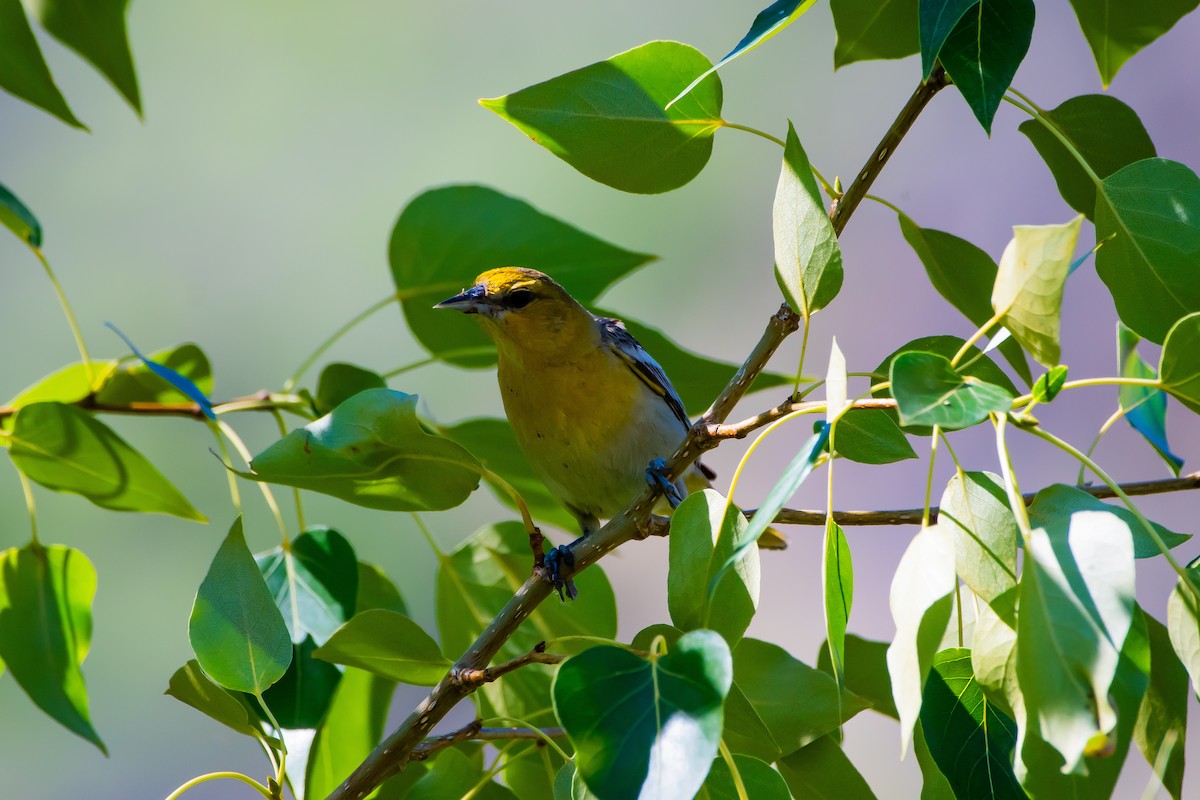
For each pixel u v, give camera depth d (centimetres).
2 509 1566
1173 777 537
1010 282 455
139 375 865
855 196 627
